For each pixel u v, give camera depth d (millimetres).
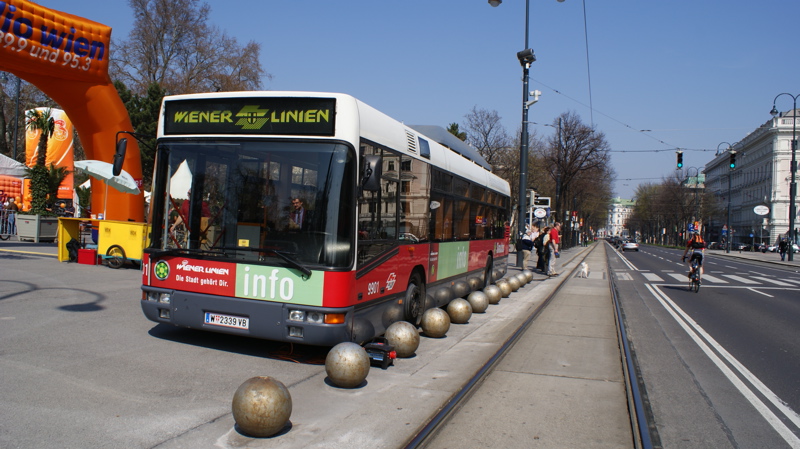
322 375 6023
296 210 6152
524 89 19891
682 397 5961
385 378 6059
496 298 12688
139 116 30203
